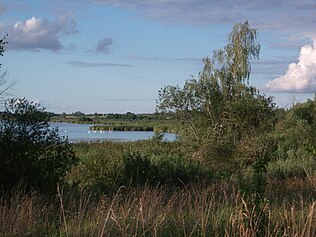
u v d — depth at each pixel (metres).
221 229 8.78
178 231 8.70
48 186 13.23
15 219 9.29
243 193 9.02
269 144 26.72
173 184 15.92
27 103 13.79
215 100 29.95
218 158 23.05
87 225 8.92
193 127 29.11
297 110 35.31
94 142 35.06
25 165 13.17
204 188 12.90
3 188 12.86
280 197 12.55
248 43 36.16
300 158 25.33
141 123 98.06
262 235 8.37
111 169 15.91
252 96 28.89
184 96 30.33
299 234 8.03
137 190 12.30
